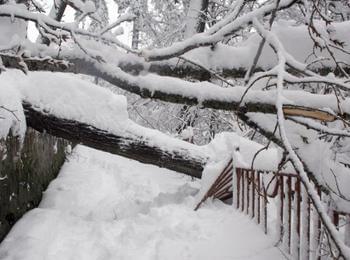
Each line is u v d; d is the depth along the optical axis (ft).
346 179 9.21
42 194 21.75
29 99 14.84
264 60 11.16
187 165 21.18
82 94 15.67
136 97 32.48
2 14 10.22
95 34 10.22
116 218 19.07
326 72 11.04
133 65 11.53
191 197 21.98
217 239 14.25
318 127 7.79
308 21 9.23
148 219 17.98
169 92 10.71
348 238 8.86
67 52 11.39
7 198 15.20
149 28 37.29
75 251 13.58
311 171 9.69
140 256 13.20
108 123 16.08
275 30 11.18
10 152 15.25
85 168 32.32
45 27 10.18
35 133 19.89
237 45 12.28
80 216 18.84
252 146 19.97
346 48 10.62
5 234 14.94
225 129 35.24
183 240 14.66
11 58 9.54
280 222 12.64
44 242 13.89
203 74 11.73
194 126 35.68
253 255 12.02
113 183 29.40
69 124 15.31
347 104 8.93
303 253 10.48
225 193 21.50
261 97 9.73
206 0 28.25
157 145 18.99
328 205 9.37
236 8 9.55
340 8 11.42
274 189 13.10
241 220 16.40
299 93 9.42
